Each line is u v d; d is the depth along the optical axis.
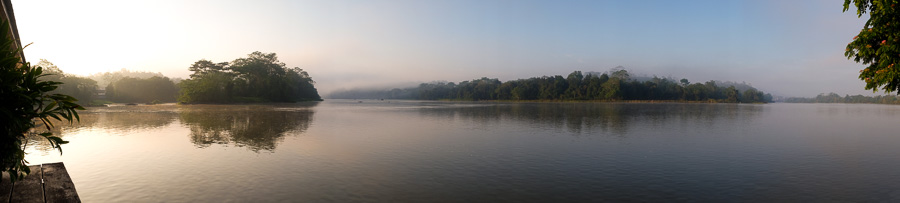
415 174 11.96
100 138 20.09
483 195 9.79
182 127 26.66
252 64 117.81
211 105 82.00
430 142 19.22
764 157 15.28
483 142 19.38
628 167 13.20
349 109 63.50
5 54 4.29
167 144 18.00
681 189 10.41
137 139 19.80
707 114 50.91
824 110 75.06
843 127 30.06
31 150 15.89
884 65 8.25
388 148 17.12
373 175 11.77
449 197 9.60
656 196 9.78
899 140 21.30
